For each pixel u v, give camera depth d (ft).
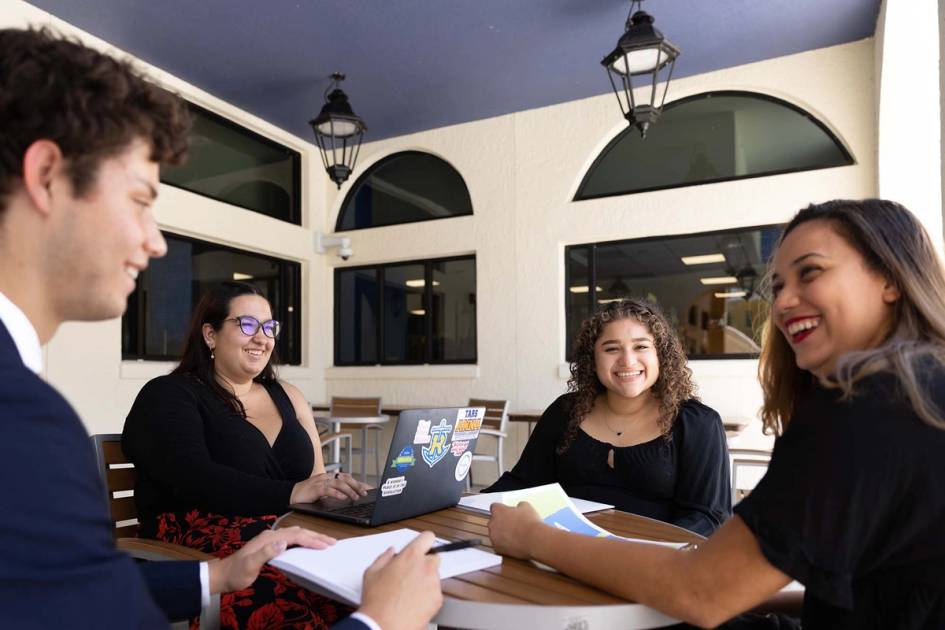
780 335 3.81
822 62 15.03
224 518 5.66
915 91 13.38
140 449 5.85
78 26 13.28
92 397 13.78
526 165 18.22
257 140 18.98
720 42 14.58
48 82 2.02
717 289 16.37
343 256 20.10
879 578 2.64
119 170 2.17
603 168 17.67
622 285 17.39
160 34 13.70
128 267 2.25
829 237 3.06
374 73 15.60
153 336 15.78
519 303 18.20
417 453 4.54
